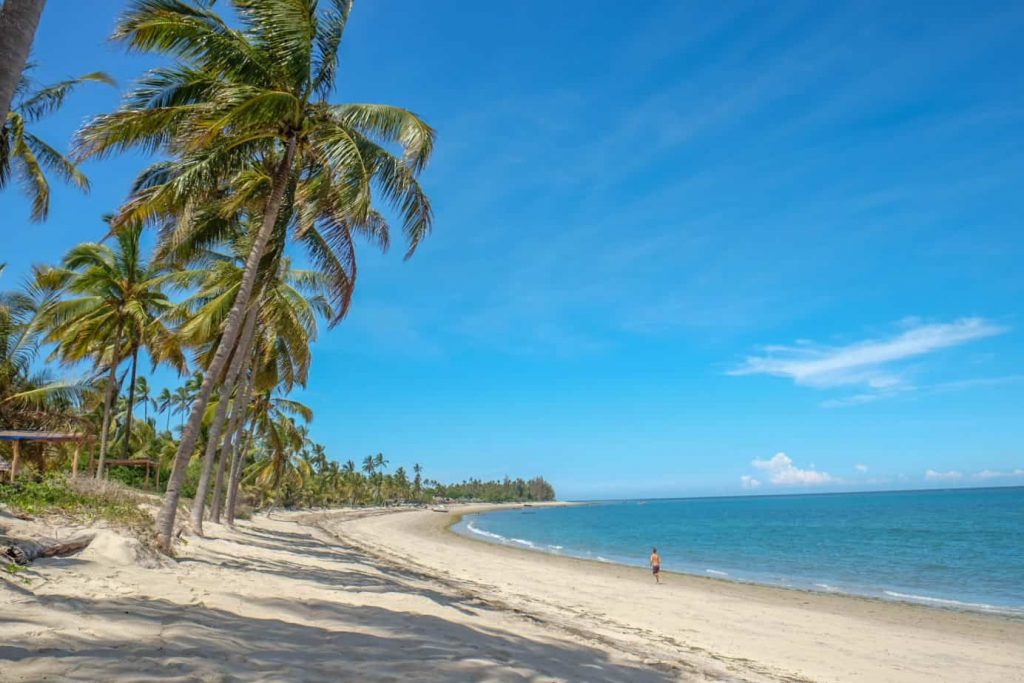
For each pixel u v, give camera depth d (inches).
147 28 446.3
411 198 528.4
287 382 1045.2
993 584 1094.4
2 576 258.8
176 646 204.8
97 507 544.4
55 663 167.2
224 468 1008.2
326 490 4215.1
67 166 708.7
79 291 938.7
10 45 199.2
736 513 5147.6
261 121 469.1
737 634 610.9
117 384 1243.2
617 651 403.2
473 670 234.4
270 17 470.0
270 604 316.5
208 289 796.6
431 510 5733.3
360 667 215.3
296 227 593.6
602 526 3580.2
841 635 633.6
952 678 480.4
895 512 4052.7
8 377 869.2
